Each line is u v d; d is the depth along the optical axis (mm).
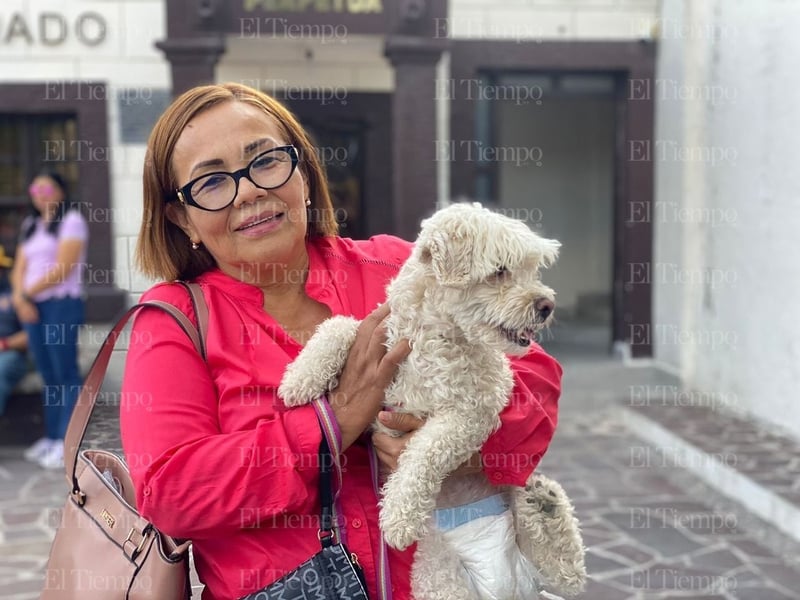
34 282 5777
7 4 6973
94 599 1698
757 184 6059
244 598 1581
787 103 5594
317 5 6645
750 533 4395
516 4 7684
